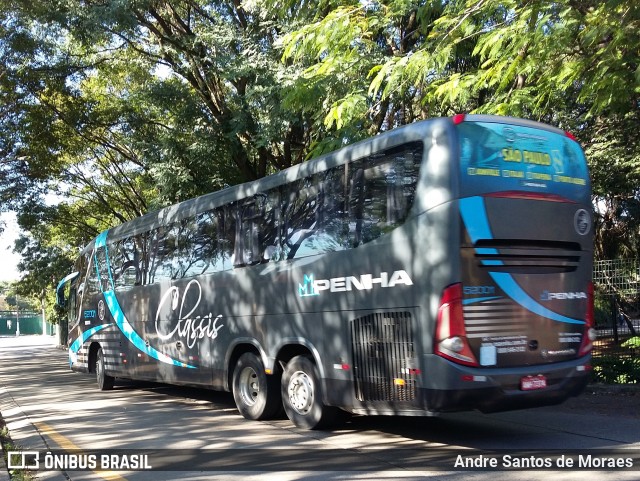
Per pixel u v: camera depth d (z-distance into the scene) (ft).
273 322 28.35
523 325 21.50
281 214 28.50
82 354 49.08
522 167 22.08
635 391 34.01
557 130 23.50
